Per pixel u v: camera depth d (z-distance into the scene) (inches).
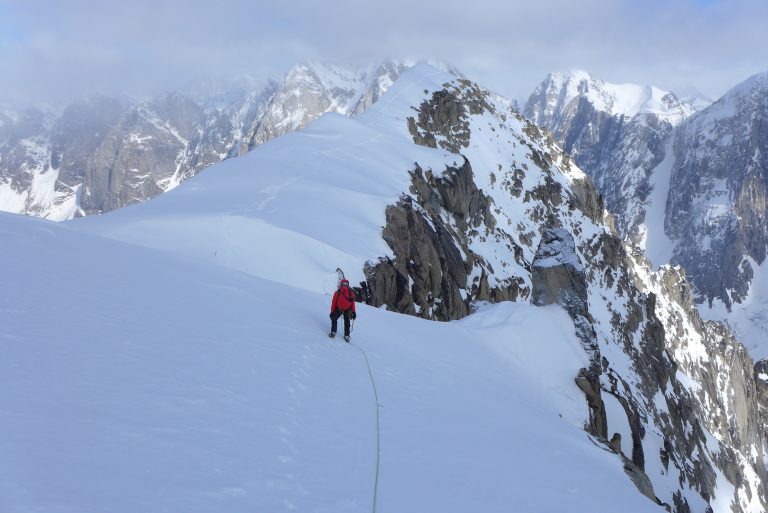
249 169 2374.5
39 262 619.5
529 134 5477.4
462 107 4746.6
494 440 588.7
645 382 3873.0
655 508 594.9
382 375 668.7
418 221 2262.6
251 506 299.6
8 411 306.2
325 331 767.7
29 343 402.3
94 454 295.7
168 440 336.5
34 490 248.7
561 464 603.2
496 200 4224.9
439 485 416.5
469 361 1059.3
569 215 4852.4
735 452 4859.7
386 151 3129.9
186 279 769.6
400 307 1818.4
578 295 1691.7
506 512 410.0
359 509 337.4
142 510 263.4
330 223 1872.5
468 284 2608.3
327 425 451.2
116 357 430.3
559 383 1331.2
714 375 6309.1
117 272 688.4
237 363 506.9
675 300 6761.8
